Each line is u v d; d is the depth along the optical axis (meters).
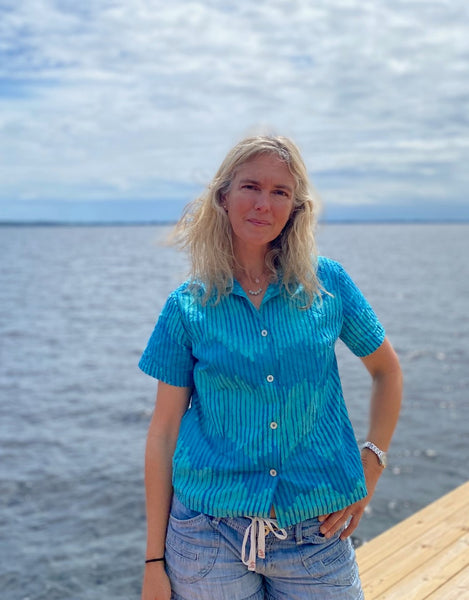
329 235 193.75
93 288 38.25
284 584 1.83
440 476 8.27
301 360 1.79
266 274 1.91
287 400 1.78
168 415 1.96
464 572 2.76
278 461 1.78
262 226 1.83
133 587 6.24
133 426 10.99
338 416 1.88
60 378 14.73
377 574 2.79
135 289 37.56
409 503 7.52
